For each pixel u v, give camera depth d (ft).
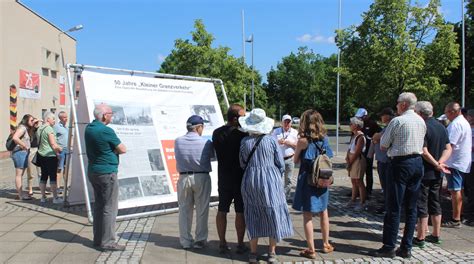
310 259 18.22
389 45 50.98
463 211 26.68
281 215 17.39
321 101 255.91
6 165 58.03
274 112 244.22
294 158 18.70
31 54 84.28
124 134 25.62
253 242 17.79
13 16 75.77
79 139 24.21
